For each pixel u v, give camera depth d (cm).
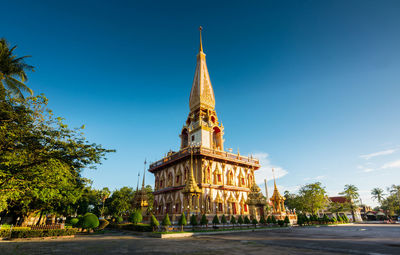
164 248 1494
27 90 3052
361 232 2802
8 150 1767
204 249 1429
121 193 6906
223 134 5244
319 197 6119
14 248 1527
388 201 9688
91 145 2005
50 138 1805
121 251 1371
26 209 2941
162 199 4694
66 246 1638
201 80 5588
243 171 4828
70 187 2606
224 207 4131
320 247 1451
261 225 3903
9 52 2995
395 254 1147
